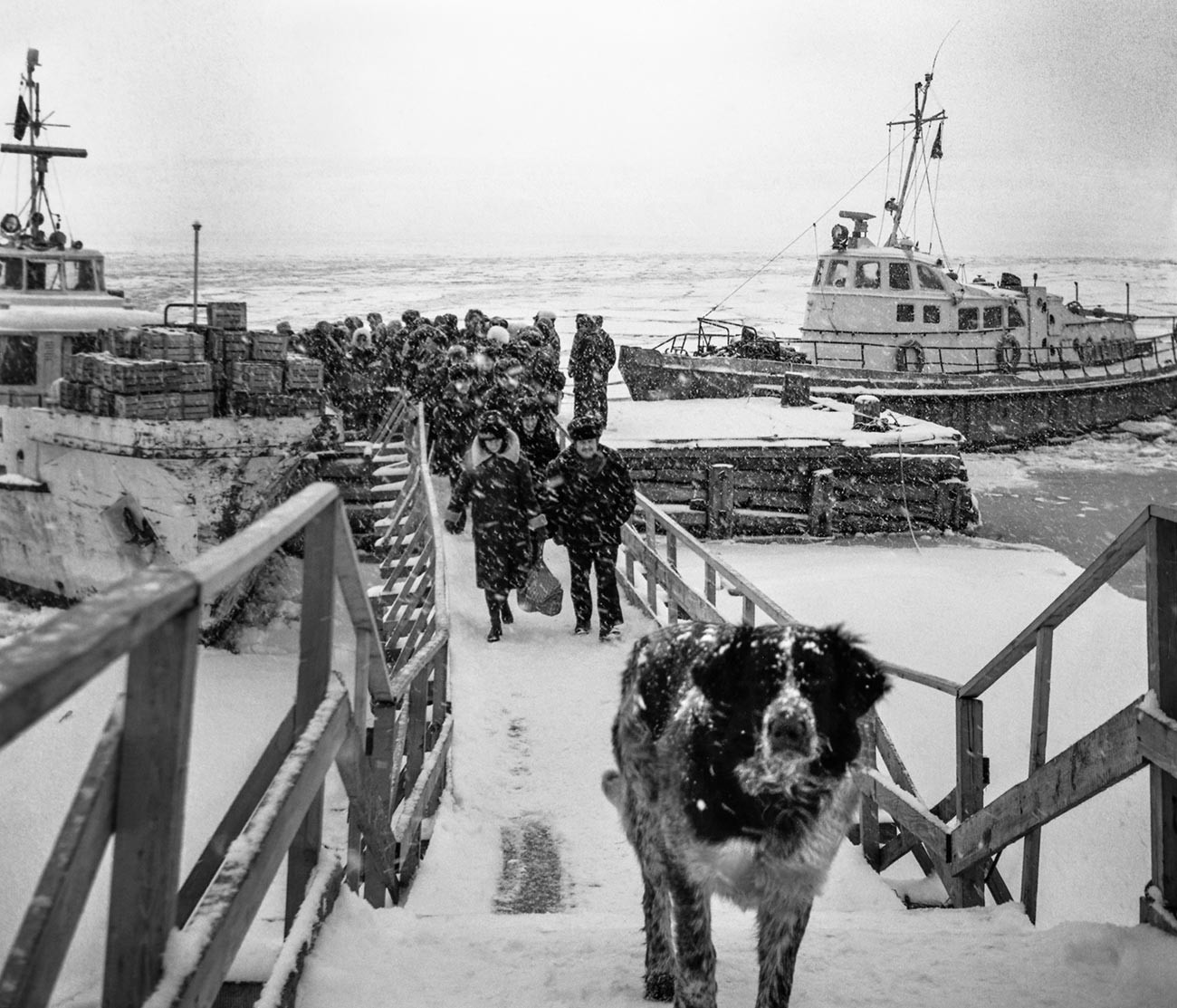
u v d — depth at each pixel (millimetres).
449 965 4004
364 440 20562
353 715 3895
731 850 3316
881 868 7258
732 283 144125
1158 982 3998
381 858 4953
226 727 11859
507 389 15172
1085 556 18359
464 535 15508
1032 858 5277
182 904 3098
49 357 20016
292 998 3309
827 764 3209
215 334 14352
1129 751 4438
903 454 19406
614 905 6496
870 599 13914
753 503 19109
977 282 30875
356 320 24078
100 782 2100
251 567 2543
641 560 13133
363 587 3840
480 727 9195
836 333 28328
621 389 34812
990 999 3951
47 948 1879
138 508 14633
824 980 4117
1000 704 11461
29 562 16312
